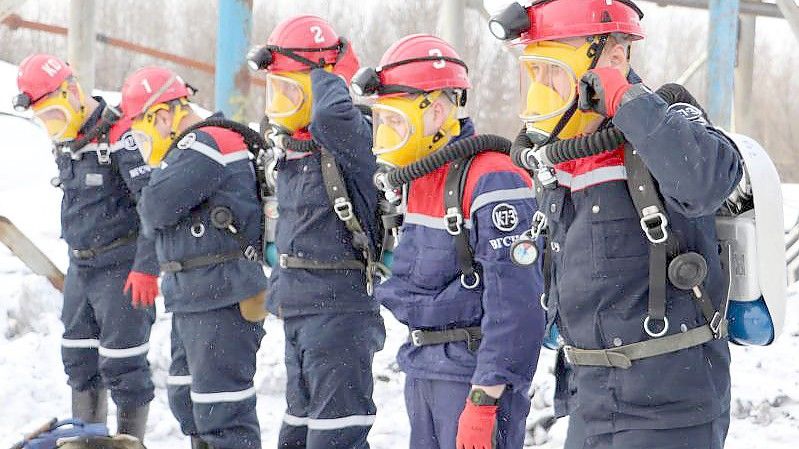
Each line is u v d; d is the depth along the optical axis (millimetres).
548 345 4539
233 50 10727
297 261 5891
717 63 11344
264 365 8547
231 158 6410
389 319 9258
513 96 35156
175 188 6262
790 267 10141
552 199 3859
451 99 4855
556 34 3646
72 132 7387
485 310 4477
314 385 5875
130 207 7402
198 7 39250
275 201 6410
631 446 3678
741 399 6891
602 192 3689
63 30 18469
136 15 37875
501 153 4637
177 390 6695
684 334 3625
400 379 8172
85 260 7398
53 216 11688
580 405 3809
